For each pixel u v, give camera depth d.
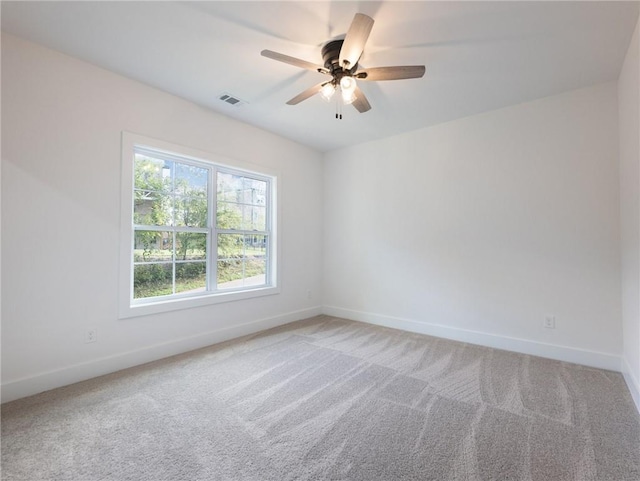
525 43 2.14
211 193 3.39
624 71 2.35
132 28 2.03
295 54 2.31
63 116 2.30
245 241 3.77
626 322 2.45
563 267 2.85
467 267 3.40
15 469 1.46
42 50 2.21
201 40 2.15
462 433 1.76
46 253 2.23
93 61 2.40
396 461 1.54
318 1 1.79
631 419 1.90
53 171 2.26
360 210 4.32
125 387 2.28
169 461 1.53
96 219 2.46
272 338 3.48
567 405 2.06
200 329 3.18
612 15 1.87
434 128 3.64
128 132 2.64
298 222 4.33
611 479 1.42
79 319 2.38
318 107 3.18
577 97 2.78
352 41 1.76
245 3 1.82
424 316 3.71
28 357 2.15
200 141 3.16
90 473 1.44
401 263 3.91
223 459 1.54
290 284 4.21
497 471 1.47
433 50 2.22
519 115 3.07
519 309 3.08
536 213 2.99
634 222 2.14
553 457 1.57
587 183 2.74
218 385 2.33
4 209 2.06
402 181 3.92
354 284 4.37
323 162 4.71
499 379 2.46
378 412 1.98
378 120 3.50
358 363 2.77
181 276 3.14
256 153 3.73
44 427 1.78
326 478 1.43
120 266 2.60
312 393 2.22
